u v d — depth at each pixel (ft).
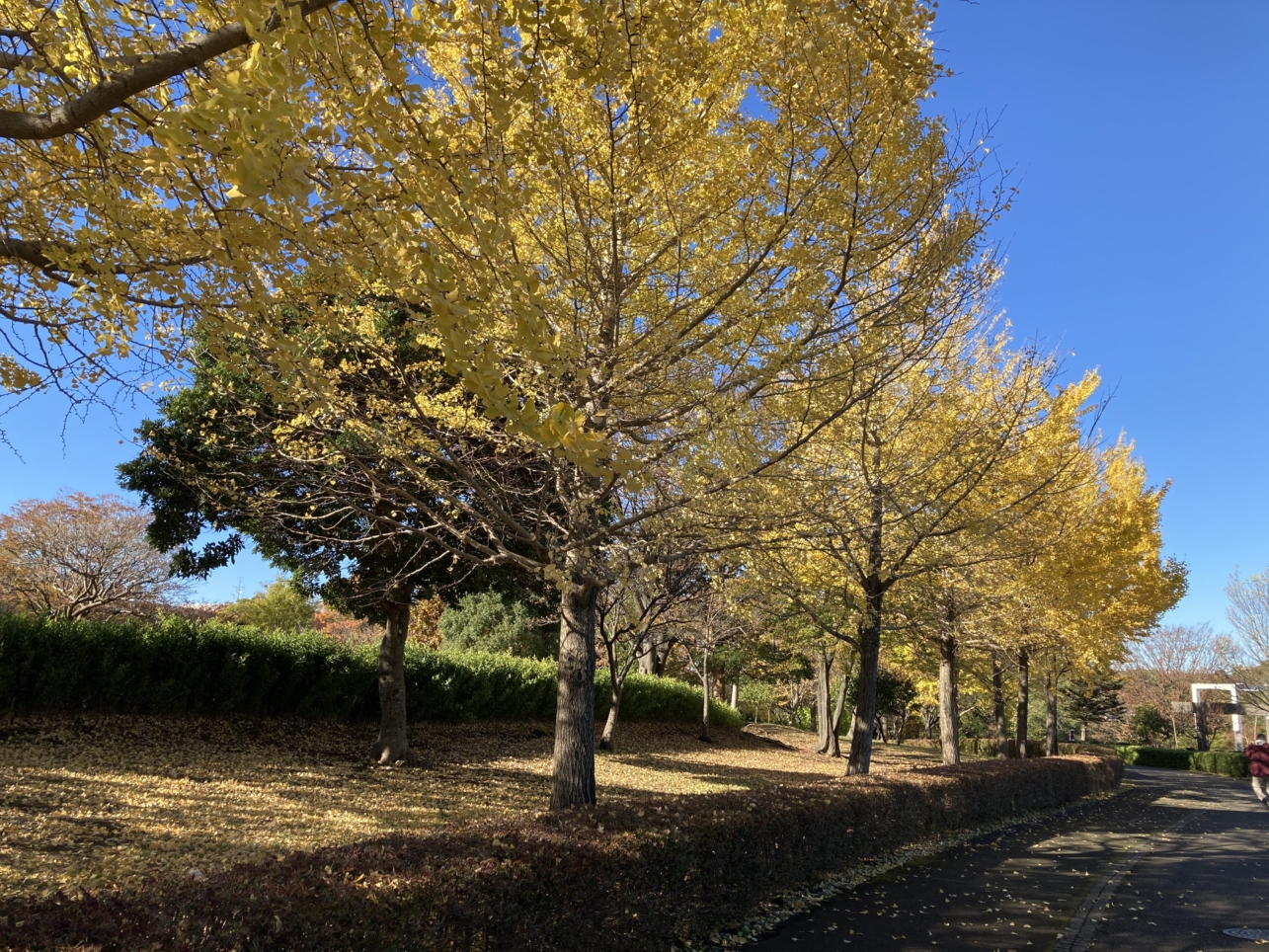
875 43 12.87
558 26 9.98
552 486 23.15
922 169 16.76
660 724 72.49
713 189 16.80
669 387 18.13
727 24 15.19
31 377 13.85
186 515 30.78
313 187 7.55
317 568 34.24
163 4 11.37
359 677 42.63
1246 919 20.12
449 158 9.65
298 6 7.26
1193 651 147.13
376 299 18.61
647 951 14.48
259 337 13.52
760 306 16.20
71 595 76.28
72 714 32.30
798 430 18.94
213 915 8.46
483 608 76.43
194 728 35.09
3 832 19.81
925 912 19.49
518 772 39.27
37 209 13.20
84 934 7.59
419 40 9.82
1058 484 33.45
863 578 31.22
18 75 9.82
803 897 20.22
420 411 19.22
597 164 16.67
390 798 29.37
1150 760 105.09
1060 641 47.19
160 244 11.91
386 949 9.51
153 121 9.32
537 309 8.77
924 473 25.95
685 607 63.77
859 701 34.47
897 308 17.61
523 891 11.78
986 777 35.73
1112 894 22.39
